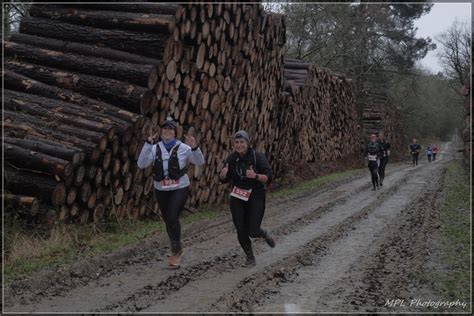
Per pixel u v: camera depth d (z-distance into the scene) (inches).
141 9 349.1
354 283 213.5
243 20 457.1
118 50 342.3
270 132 581.6
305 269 239.5
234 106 466.9
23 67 333.7
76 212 291.1
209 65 401.4
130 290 204.1
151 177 348.5
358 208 432.8
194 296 196.4
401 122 1877.5
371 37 1392.7
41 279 207.9
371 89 1449.3
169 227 239.1
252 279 218.5
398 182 661.9
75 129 294.0
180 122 375.9
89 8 362.3
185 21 355.9
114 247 261.1
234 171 241.0
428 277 215.2
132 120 312.8
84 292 201.0
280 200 491.2
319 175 784.9
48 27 355.3
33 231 266.7
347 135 1122.0
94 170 293.0
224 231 329.7
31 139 283.4
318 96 860.6
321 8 1225.4
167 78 343.9
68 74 328.8
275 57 562.9
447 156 1766.7
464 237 285.3
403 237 304.3
